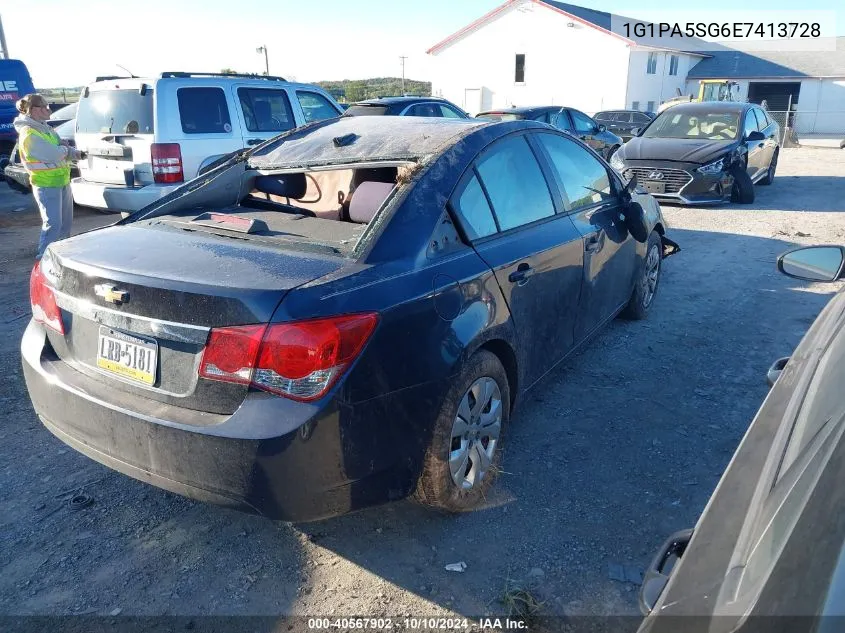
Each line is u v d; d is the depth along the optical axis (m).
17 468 3.47
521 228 3.46
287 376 2.28
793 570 1.03
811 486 1.13
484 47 38.47
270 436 2.25
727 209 10.93
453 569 2.75
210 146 7.96
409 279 2.65
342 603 2.58
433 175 3.01
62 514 3.10
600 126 15.20
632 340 5.14
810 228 9.36
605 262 4.35
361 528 3.01
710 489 3.26
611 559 2.79
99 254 2.78
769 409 1.84
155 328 2.45
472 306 2.90
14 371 4.66
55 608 2.55
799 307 5.94
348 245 2.79
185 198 3.63
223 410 2.36
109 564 2.78
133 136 7.68
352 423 2.39
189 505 3.18
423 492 2.84
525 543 2.89
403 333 2.54
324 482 2.38
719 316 5.70
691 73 42.03
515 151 3.61
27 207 12.02
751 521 1.33
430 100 11.41
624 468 3.44
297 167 3.53
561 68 36.66
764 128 12.69
